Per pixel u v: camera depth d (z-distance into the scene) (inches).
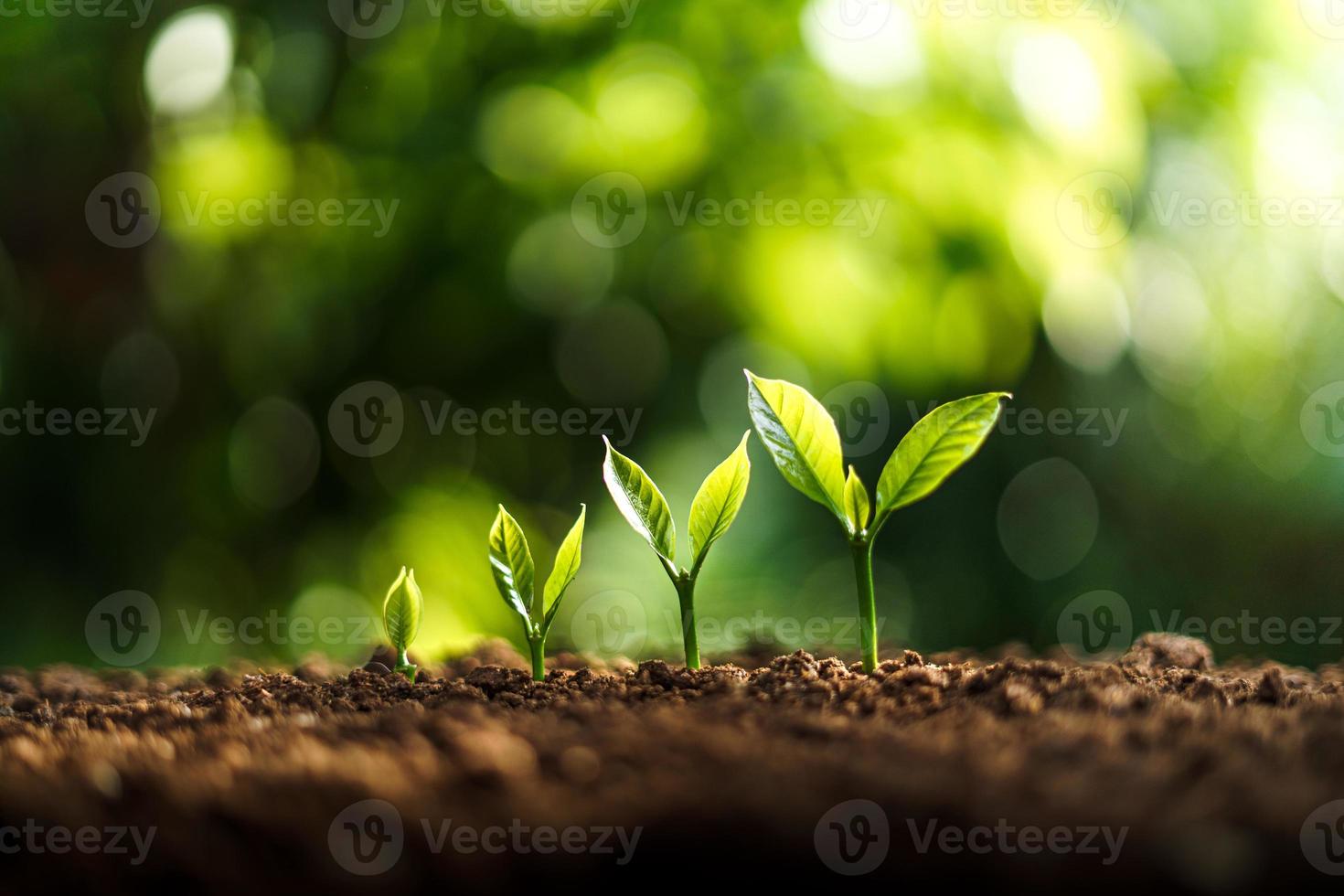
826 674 57.8
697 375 113.6
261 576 110.3
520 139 100.0
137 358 107.0
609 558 114.2
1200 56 102.7
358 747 53.7
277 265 107.2
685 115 97.7
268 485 111.3
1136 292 106.3
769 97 94.5
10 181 101.2
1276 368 126.6
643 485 58.6
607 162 100.3
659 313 109.6
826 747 53.1
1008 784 51.7
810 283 103.1
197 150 103.1
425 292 106.8
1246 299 115.3
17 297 102.4
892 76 88.8
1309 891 46.6
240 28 101.5
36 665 97.2
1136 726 54.3
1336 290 118.0
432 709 56.3
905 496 58.0
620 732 53.7
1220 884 46.3
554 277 106.5
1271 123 103.0
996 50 91.4
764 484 120.4
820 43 89.7
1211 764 52.6
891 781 51.6
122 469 106.2
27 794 52.6
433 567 109.8
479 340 109.1
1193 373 119.3
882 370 114.5
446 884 50.7
